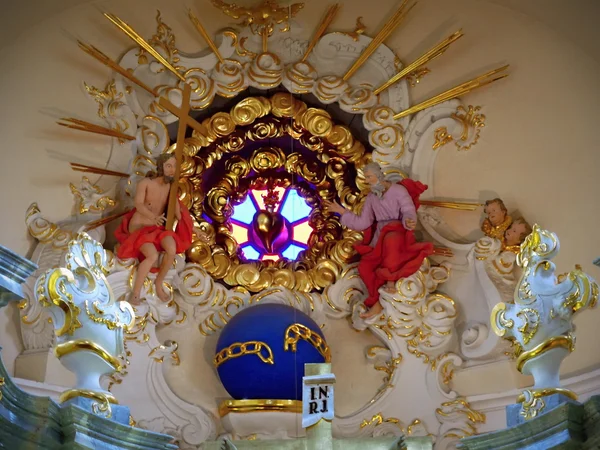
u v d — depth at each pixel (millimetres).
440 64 10891
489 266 10508
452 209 10867
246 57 11047
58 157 10266
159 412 10086
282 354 9977
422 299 10539
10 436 7523
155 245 10203
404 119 10977
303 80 11008
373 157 10977
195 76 10906
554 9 10156
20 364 9602
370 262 10656
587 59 10062
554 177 10344
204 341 10555
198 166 11016
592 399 7836
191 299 10539
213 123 11023
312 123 11070
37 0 9977
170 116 10836
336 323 10828
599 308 9766
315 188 11164
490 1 10500
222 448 8414
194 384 10375
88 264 8516
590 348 9766
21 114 10016
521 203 10586
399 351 10539
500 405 10078
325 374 8555
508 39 10539
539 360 8414
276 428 9945
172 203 10297
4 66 9875
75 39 10359
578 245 10117
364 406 10391
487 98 10750
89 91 10477
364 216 10680
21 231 9977
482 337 10367
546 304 8430
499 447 8320
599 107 10008
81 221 10336
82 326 8234
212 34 11031
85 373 8258
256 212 11117
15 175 9953
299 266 10984
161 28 10805
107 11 10477
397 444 8430
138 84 10734
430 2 10695
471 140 10805
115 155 10562
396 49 11016
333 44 11008
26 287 9781
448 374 10422
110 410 8172
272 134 11156
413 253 10492
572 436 7875
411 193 10609
